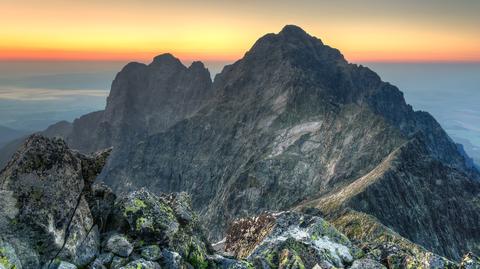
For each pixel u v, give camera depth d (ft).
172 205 91.04
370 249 105.19
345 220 327.47
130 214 77.30
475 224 467.93
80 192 70.69
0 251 57.57
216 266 81.56
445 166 550.36
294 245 98.73
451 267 90.02
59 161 68.85
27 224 61.46
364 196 440.86
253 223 130.93
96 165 76.89
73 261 64.85
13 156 68.33
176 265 72.54
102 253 69.72
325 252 97.91
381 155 626.64
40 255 61.82
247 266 82.38
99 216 75.87
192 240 82.84
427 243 425.28
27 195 63.52
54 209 64.85
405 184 482.69
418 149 562.66
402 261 95.35
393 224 425.28
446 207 481.05
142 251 72.59
